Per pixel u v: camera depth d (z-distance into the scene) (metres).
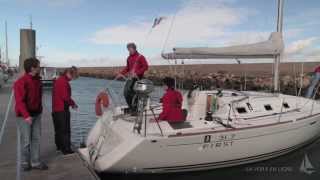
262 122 8.05
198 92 8.51
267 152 8.01
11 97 19.69
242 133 7.38
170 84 7.43
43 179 5.67
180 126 7.29
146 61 7.92
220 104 8.27
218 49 8.91
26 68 5.77
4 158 6.77
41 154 7.25
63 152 7.32
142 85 6.75
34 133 6.04
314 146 9.73
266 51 9.30
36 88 5.88
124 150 6.40
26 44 15.10
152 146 6.49
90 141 7.95
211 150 7.10
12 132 9.28
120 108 8.47
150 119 7.47
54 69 31.91
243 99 8.57
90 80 66.44
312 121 9.04
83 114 17.84
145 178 6.82
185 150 6.81
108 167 6.45
